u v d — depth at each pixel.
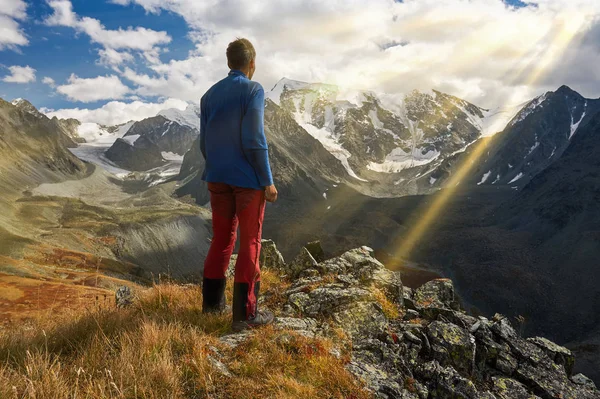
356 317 4.50
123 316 4.04
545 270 181.38
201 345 3.14
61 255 94.75
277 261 7.39
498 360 4.41
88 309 4.48
